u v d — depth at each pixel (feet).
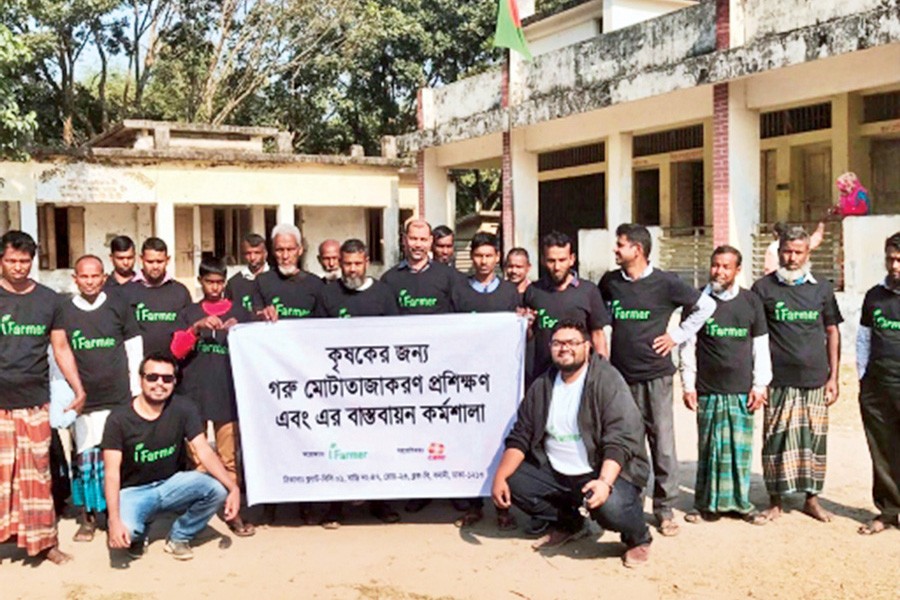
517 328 19.89
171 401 18.33
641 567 17.62
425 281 21.61
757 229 42.55
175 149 65.57
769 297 20.12
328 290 21.18
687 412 32.37
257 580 17.30
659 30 44.98
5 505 17.69
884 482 19.35
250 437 20.01
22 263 17.56
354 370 19.99
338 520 20.56
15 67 44.37
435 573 17.49
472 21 94.43
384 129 100.01
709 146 54.95
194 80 96.12
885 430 19.29
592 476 18.03
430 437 20.07
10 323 17.51
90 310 19.61
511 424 19.94
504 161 57.47
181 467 18.71
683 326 19.65
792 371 20.03
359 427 20.06
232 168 68.13
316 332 19.99
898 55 34.88
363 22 91.97
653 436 19.71
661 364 19.69
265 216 74.38
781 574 17.17
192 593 16.71
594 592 16.46
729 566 17.61
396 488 20.06
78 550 19.11
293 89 97.60
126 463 17.84
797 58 37.06
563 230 68.23
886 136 46.32
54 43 81.51
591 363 18.13
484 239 21.11
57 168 61.72
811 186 50.80
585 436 17.88
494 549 18.84
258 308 21.40
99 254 68.44
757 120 42.29
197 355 20.61
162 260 21.06
